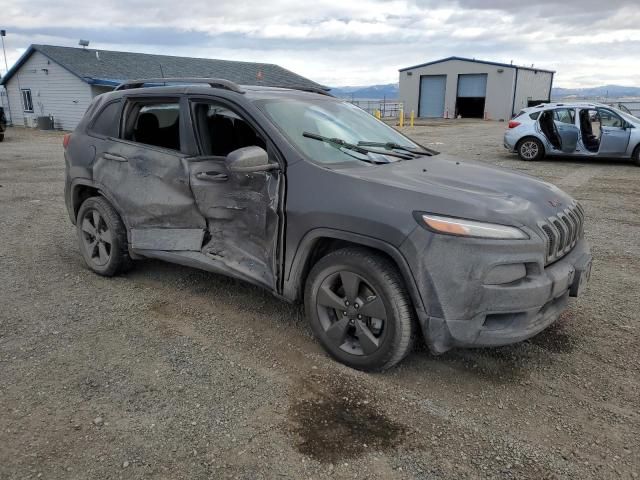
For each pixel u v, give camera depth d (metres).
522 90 40.81
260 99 3.79
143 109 4.40
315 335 3.39
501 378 3.18
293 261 3.36
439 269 2.81
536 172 11.65
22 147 18.53
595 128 14.34
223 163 3.76
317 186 3.23
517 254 2.80
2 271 4.93
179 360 3.32
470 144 18.36
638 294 4.49
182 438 2.58
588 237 6.33
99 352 3.41
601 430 2.69
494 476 2.37
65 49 29.45
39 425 2.67
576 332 3.77
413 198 2.96
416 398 2.95
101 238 4.67
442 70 41.44
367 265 3.02
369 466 2.42
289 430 2.66
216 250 3.88
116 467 2.38
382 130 4.41
